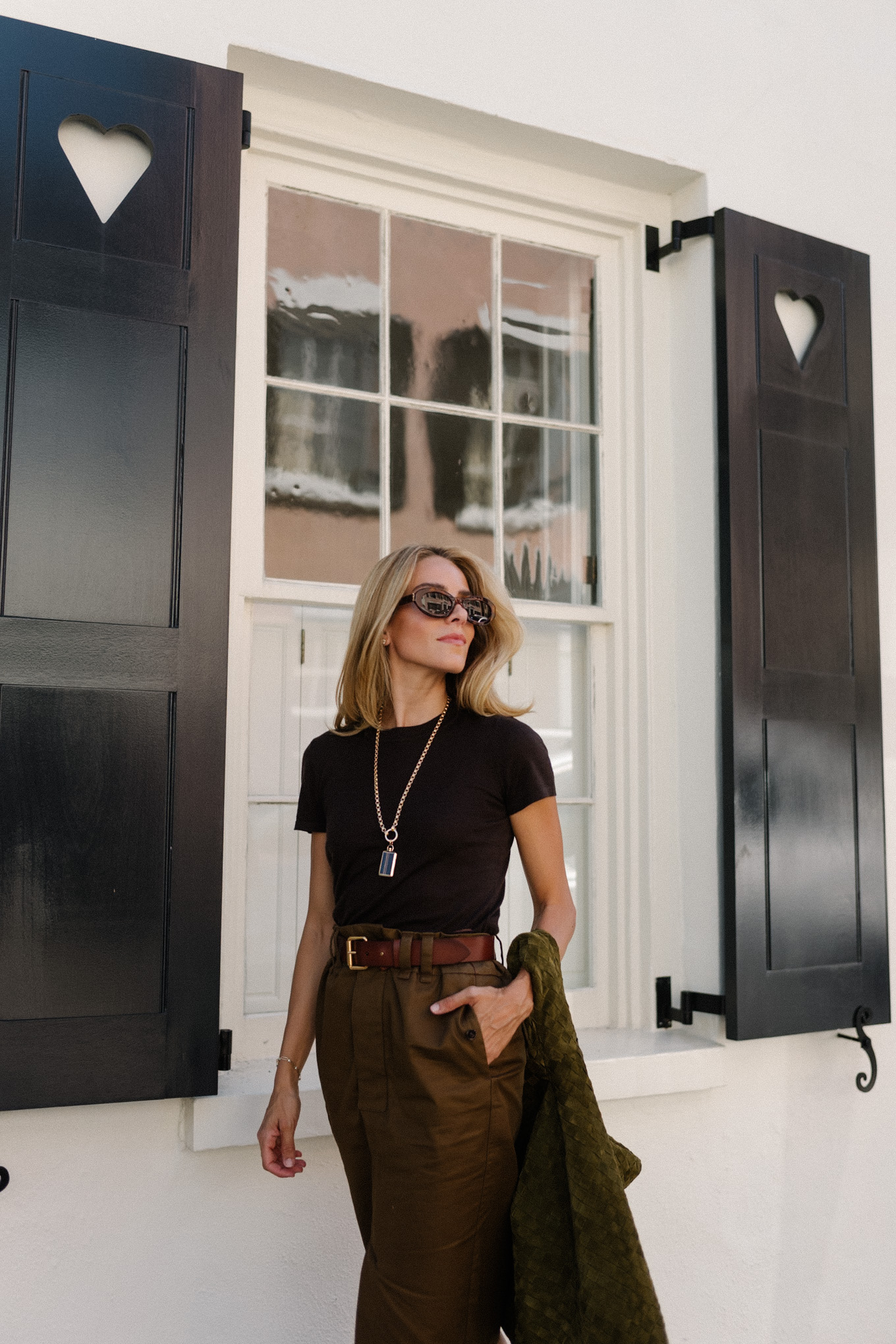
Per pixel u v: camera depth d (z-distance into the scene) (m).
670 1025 2.87
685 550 2.96
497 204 2.92
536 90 2.76
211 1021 2.12
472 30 2.69
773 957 2.78
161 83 2.25
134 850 2.09
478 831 1.80
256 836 2.57
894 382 3.30
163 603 2.15
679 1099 2.74
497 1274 1.72
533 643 2.94
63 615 2.07
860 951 2.93
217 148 2.29
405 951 1.72
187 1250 2.18
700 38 3.01
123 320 2.17
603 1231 1.66
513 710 1.93
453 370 2.91
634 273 3.06
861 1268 2.95
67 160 2.15
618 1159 1.88
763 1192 2.83
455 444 2.89
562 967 2.90
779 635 2.88
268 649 2.62
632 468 3.01
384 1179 1.68
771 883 2.79
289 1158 1.93
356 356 2.79
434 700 1.93
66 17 2.25
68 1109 2.09
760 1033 2.73
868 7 3.32
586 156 2.89
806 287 3.05
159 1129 2.17
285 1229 2.27
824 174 3.20
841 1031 2.99
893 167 3.32
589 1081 1.76
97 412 2.13
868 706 3.03
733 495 2.84
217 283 2.26
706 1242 2.74
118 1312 2.11
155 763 2.12
